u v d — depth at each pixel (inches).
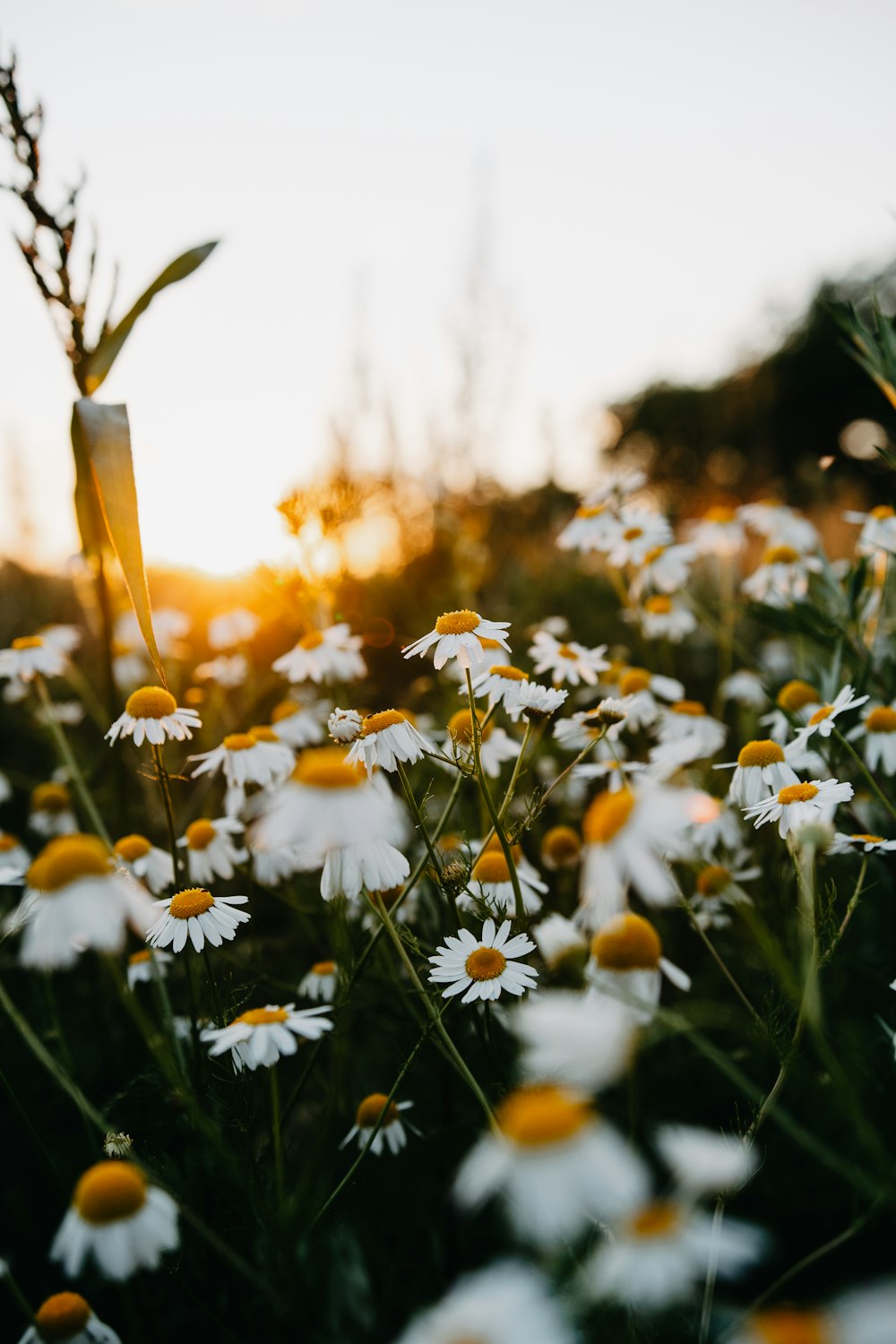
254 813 18.4
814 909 11.5
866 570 18.2
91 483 18.2
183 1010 16.6
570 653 18.1
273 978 17.6
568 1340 8.0
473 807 18.4
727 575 25.2
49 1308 10.6
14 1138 16.1
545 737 19.2
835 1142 13.3
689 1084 14.9
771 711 19.3
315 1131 14.4
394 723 13.1
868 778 13.2
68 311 16.8
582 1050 7.7
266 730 17.2
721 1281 12.4
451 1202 12.8
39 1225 14.8
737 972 16.2
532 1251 10.4
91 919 9.7
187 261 17.0
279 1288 11.1
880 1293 7.4
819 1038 10.1
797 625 18.1
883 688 18.2
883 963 16.0
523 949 12.1
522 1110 7.6
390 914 12.5
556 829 18.4
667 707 21.6
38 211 16.2
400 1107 13.9
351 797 10.4
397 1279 12.8
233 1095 12.4
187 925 12.7
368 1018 16.6
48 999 15.5
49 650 21.2
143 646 27.5
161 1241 9.7
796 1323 7.4
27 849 24.9
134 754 21.6
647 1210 8.2
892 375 18.0
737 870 17.3
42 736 26.2
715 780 19.0
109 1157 12.2
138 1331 11.5
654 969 10.2
